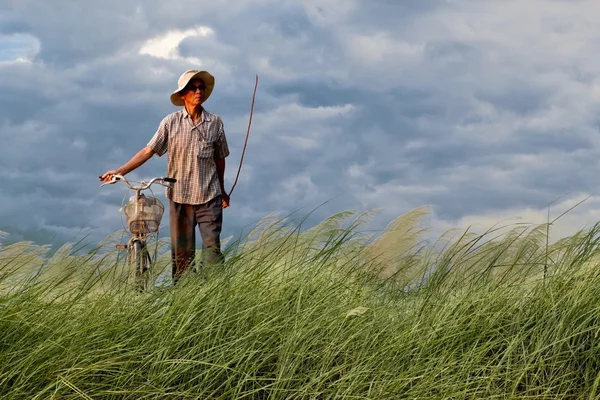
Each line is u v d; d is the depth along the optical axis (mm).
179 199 6707
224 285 4320
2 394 3320
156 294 4453
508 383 3824
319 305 4191
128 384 3570
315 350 3910
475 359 3863
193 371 3678
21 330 3734
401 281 5066
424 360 3877
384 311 4434
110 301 4258
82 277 4465
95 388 3510
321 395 3641
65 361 3541
